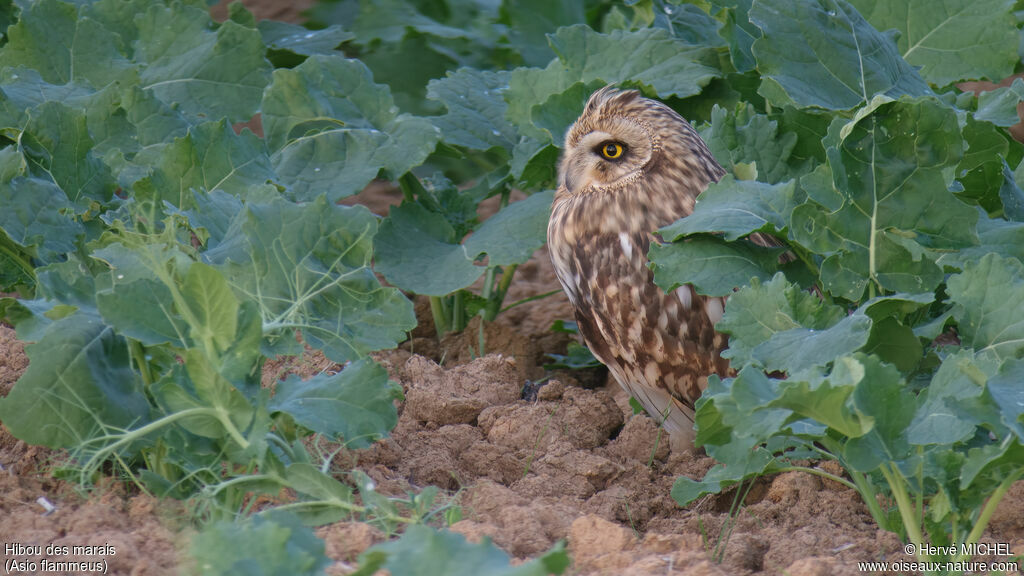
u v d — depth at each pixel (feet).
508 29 44.80
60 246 23.99
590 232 25.91
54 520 19.12
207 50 34.06
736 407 18.11
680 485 21.75
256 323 19.19
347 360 21.59
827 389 17.34
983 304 21.13
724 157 29.09
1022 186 27.25
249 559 15.48
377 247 30.01
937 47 32.76
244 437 19.16
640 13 39.52
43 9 32.65
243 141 27.17
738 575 19.15
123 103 30.40
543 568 14.53
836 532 20.97
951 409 17.90
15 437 20.61
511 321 38.96
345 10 45.68
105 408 19.80
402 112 44.24
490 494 21.30
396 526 19.86
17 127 27.76
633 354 26.48
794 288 21.68
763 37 28.45
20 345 25.80
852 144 22.34
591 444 26.50
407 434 25.54
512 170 31.60
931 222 22.36
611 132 25.72
